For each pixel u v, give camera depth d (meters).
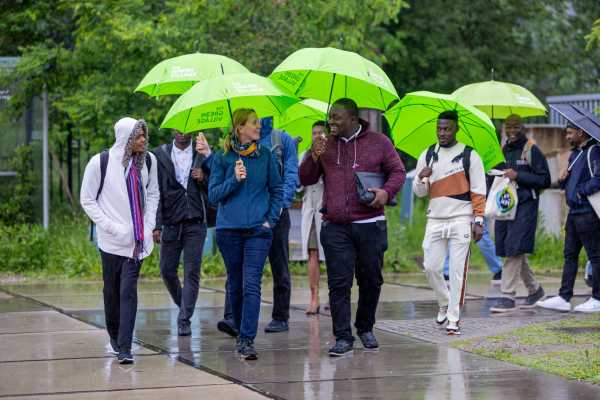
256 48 33.97
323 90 19.78
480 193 19.33
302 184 17.50
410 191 39.19
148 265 30.84
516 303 24.25
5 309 23.28
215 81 17.56
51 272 31.55
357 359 16.88
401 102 19.44
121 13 34.00
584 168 22.45
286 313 20.14
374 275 17.42
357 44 36.72
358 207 17.06
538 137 38.00
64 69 36.06
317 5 36.19
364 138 17.23
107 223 16.33
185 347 18.20
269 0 35.00
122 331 16.56
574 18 59.50
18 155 36.62
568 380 14.98
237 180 16.67
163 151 19.83
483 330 19.92
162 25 33.72
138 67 34.56
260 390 14.46
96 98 33.94
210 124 18.67
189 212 19.73
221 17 34.19
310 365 16.36
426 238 19.98
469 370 15.81
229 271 17.58
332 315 17.41
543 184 22.41
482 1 54.19
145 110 34.41
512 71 55.97
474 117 19.44
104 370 16.02
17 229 33.59
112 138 34.16
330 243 17.19
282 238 19.84
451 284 19.45
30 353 17.56
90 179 16.42
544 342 18.02
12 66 36.12
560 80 58.75
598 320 20.73
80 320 21.47
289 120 22.44
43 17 38.59
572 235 22.91
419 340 18.80
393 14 36.88
